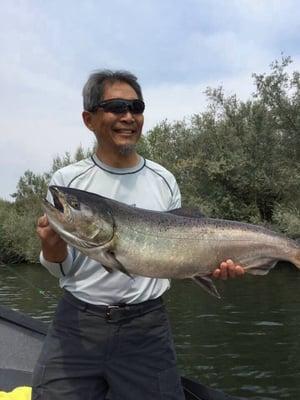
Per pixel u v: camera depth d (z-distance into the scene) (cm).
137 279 101
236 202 965
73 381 100
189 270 100
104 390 103
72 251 100
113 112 101
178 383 105
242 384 288
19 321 163
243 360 332
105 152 105
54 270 100
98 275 100
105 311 100
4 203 1694
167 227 98
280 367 314
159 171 111
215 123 1062
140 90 105
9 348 149
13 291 714
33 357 146
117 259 94
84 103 106
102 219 92
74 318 101
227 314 484
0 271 1108
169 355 104
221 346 370
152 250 96
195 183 997
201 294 606
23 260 1403
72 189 92
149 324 102
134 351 101
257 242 104
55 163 1521
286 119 943
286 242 106
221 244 102
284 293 581
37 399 101
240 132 1024
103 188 104
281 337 386
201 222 102
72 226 90
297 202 890
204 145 1042
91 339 100
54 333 103
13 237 1363
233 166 938
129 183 106
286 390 275
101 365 100
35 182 1578
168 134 1188
